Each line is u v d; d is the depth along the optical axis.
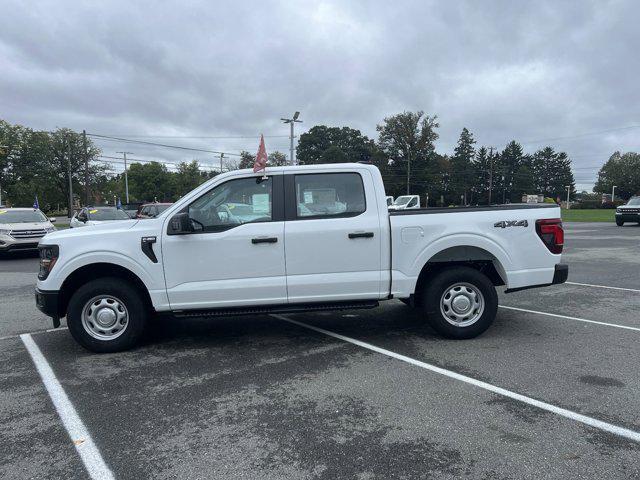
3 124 62.28
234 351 5.32
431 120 79.50
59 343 5.75
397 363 4.81
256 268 5.20
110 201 94.00
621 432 3.33
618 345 5.28
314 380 4.40
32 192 63.47
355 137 95.56
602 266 11.44
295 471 2.93
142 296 5.37
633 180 108.25
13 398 4.11
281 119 36.09
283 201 5.26
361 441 3.28
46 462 3.09
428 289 5.49
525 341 5.47
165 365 4.89
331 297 5.31
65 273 5.11
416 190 81.31
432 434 3.35
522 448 3.14
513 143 112.81
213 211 5.24
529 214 5.59
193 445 3.27
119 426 3.57
